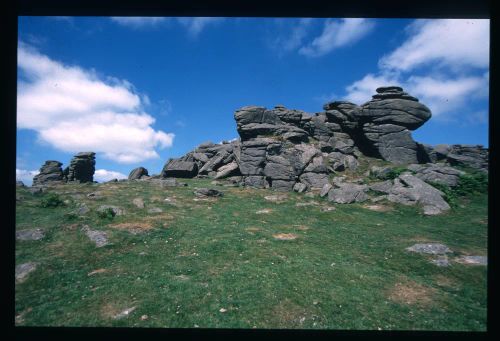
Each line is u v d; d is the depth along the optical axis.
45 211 27.59
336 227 26.61
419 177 41.22
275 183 45.44
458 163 50.88
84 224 23.86
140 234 22.53
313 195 40.34
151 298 13.52
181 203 33.53
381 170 47.56
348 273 16.61
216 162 57.12
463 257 19.39
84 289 14.51
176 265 17.39
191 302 13.19
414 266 18.03
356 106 61.22
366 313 12.61
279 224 27.02
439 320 12.16
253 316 12.16
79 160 62.81
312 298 13.70
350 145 59.06
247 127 56.78
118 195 35.56
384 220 29.69
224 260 18.19
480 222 28.39
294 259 18.42
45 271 16.48
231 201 36.03
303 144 54.34
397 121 55.78
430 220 29.50
